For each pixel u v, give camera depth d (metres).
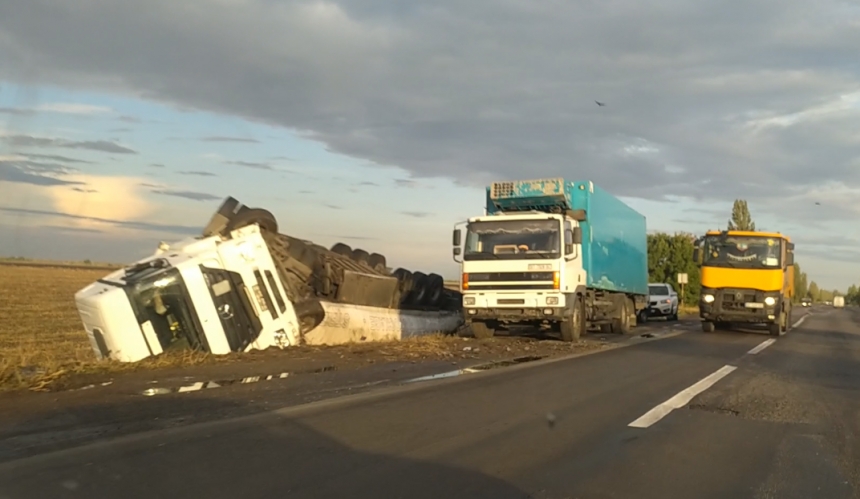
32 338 19.75
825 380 12.94
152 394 9.13
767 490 6.05
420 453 6.75
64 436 6.89
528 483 6.00
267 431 7.32
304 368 12.17
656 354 16.55
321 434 7.30
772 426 8.59
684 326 29.70
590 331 24.83
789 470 6.67
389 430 7.61
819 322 40.66
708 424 8.56
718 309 23.83
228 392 9.46
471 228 18.25
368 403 9.04
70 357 13.38
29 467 5.86
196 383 10.14
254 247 14.80
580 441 7.50
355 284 17.78
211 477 5.75
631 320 25.86
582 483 6.07
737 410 9.55
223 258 14.41
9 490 5.30
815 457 7.16
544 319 17.89
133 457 6.21
